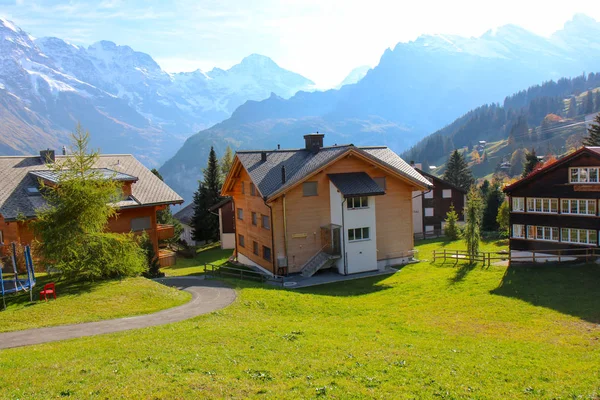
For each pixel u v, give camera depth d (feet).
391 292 101.55
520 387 44.21
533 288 93.09
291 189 124.98
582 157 115.55
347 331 65.92
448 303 87.76
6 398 38.17
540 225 125.90
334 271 131.13
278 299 90.17
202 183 241.96
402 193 139.95
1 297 83.76
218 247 216.54
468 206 132.98
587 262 108.47
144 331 63.52
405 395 40.73
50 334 63.87
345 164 131.13
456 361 51.72
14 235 120.57
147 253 125.90
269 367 46.98
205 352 51.78
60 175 94.79
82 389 40.06
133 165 162.71
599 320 71.72
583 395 42.24
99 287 91.04
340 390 41.32
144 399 38.27
